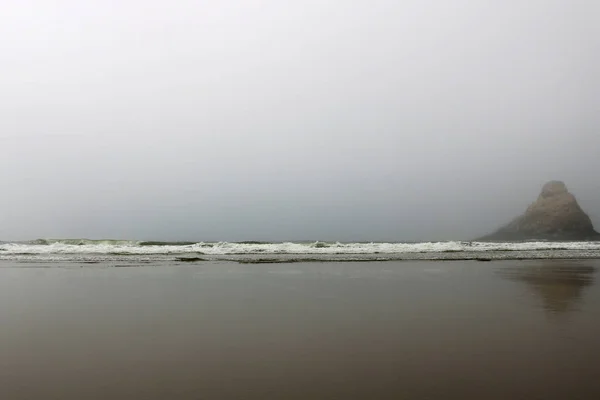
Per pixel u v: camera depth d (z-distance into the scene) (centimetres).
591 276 1222
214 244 2795
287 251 2553
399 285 1008
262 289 930
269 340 492
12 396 318
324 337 507
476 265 1620
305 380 354
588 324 579
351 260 1847
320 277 1184
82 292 875
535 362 405
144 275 1203
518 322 591
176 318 618
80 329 548
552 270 1419
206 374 370
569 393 324
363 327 559
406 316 634
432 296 834
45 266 1478
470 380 354
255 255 2188
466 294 859
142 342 484
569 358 419
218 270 1367
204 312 664
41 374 370
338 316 633
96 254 2186
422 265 1616
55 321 596
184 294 854
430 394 321
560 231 5784
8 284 995
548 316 636
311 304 741
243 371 378
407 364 399
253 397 314
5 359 415
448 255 2256
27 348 458
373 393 323
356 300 784
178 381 352
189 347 462
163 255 2138
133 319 611
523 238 5844
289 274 1261
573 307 715
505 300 787
